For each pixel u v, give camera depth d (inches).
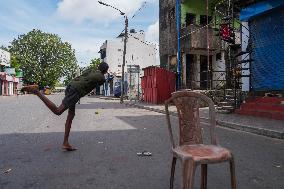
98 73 256.2
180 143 137.0
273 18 506.3
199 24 935.7
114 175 183.6
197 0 929.5
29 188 160.9
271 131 327.9
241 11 558.6
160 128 396.2
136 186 163.3
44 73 3157.0
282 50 490.3
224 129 388.5
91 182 170.4
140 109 764.6
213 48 862.5
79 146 272.8
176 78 911.7
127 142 292.5
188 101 140.3
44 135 334.0
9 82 2566.4
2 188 161.0
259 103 490.0
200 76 953.5
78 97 248.1
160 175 183.2
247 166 204.2
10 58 2652.6
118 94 1701.5
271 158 228.1
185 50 896.3
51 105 239.8
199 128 140.6
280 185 164.2
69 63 3294.8
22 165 207.3
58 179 176.1
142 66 2114.9
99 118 525.3
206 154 116.7
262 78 533.3
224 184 165.2
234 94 550.6
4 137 321.1
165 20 1037.2
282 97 463.2
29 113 618.8
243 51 562.6
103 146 272.7
